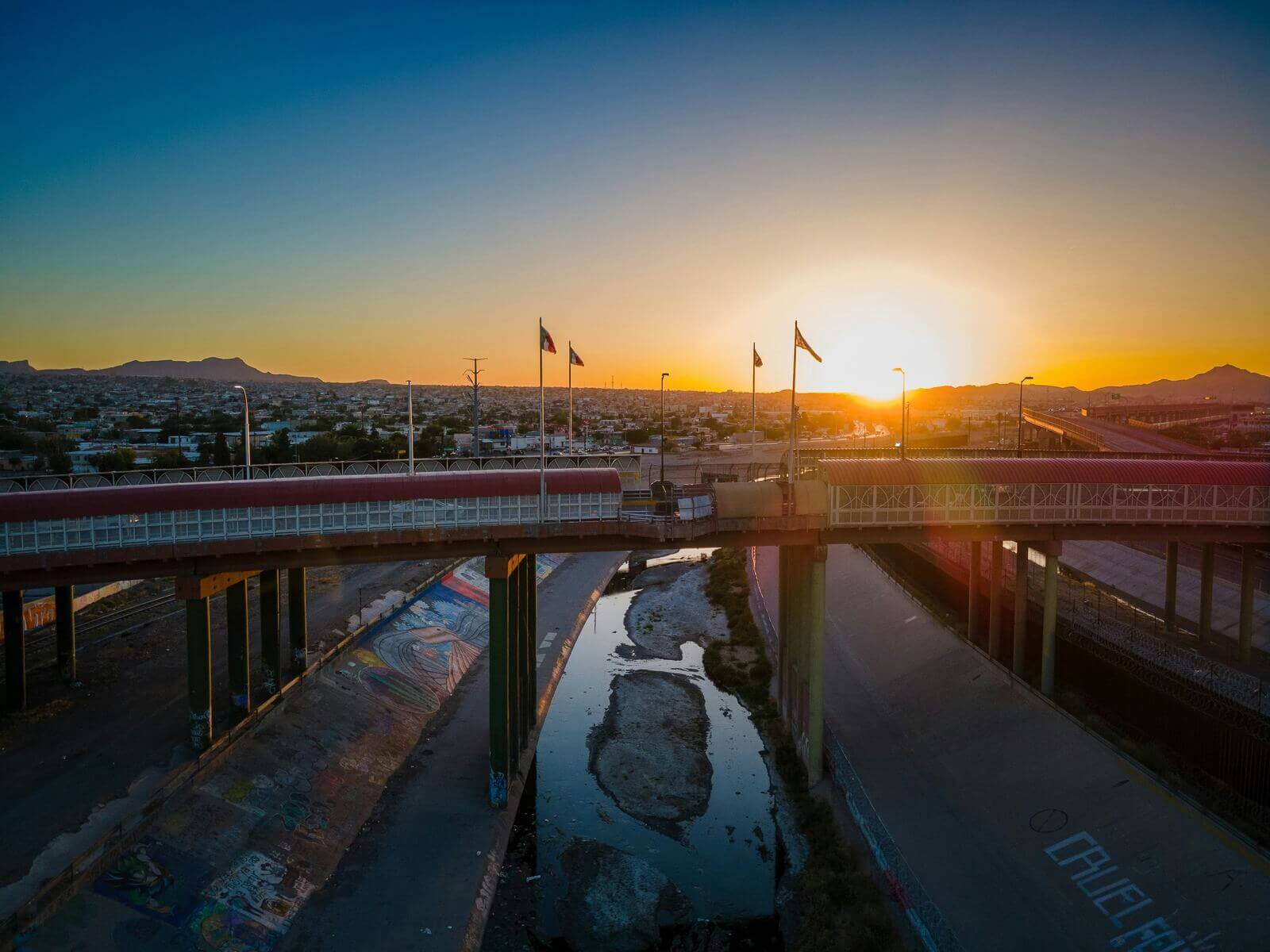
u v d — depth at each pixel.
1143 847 43.78
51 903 39.44
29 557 47.88
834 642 88.38
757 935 46.69
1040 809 49.97
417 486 54.72
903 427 70.88
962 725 62.38
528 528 53.94
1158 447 149.88
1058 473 60.03
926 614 83.56
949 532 59.88
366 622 83.44
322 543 51.81
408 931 44.69
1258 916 37.09
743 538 58.25
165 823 46.78
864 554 112.88
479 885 49.09
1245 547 64.44
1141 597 84.31
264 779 54.25
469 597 103.75
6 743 56.22
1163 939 38.56
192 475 84.12
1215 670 59.50
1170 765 52.59
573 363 60.03
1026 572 65.12
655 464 135.00
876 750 62.50
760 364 71.31
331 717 64.00
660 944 46.06
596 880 51.28
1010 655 75.19
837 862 50.75
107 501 50.16
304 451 171.00
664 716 75.25
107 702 63.06
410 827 54.72
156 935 40.91
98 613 83.88
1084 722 56.94
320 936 44.12
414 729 69.06
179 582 51.81
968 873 46.16
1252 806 47.62
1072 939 40.34
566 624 99.75
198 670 53.03
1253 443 177.88
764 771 65.25
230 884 45.34
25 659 63.44
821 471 59.75
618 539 56.72
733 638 97.25
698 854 54.50
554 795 61.44
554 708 77.12
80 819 47.53
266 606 63.44
